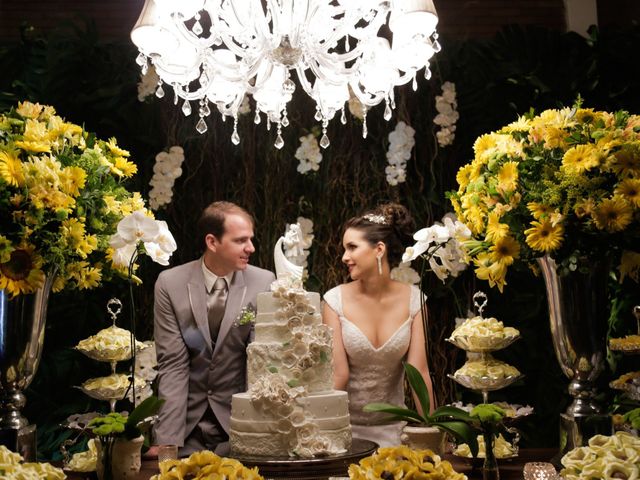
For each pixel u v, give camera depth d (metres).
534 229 2.35
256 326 2.67
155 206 4.05
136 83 4.09
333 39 2.59
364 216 3.38
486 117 4.20
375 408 2.33
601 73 4.08
